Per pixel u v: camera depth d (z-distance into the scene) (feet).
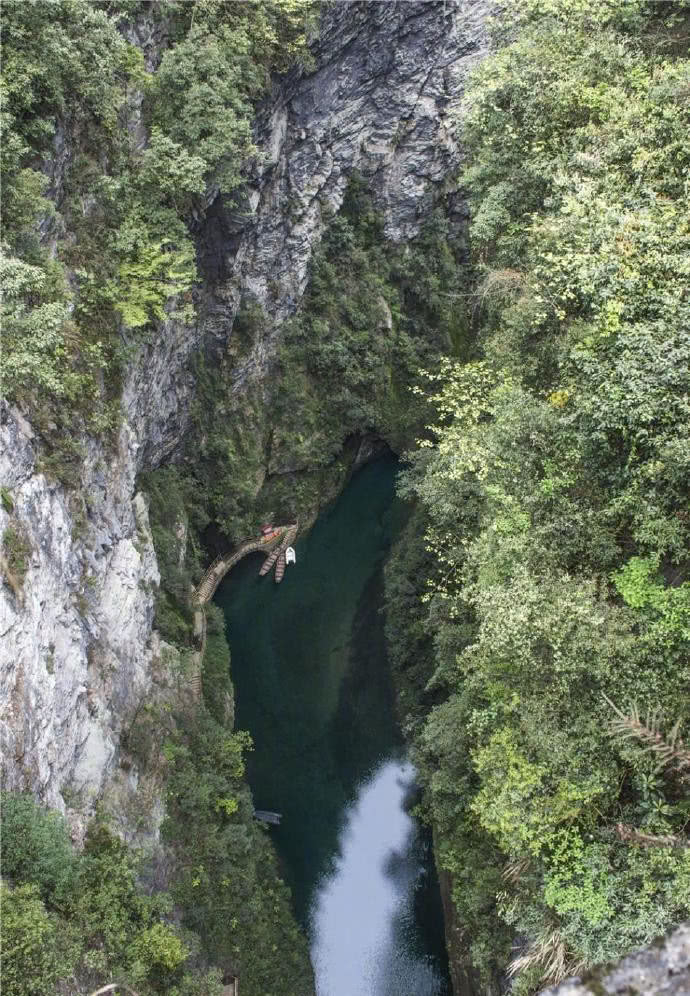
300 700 114.11
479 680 58.29
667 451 43.52
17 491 58.44
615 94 60.80
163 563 106.22
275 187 123.13
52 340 58.34
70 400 69.15
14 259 55.52
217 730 92.68
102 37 67.92
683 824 42.57
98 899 57.11
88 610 72.08
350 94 132.26
